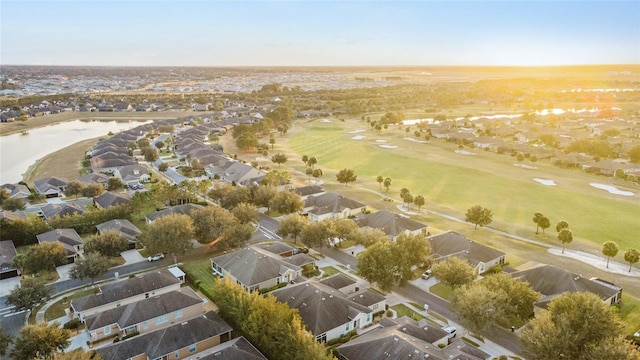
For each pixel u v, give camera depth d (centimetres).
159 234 9125
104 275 8812
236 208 11162
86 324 6775
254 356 5947
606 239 10762
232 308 6738
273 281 8338
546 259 9588
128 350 6072
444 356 5756
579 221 11962
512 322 7231
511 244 10419
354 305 7181
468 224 11781
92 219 11031
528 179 16262
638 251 10012
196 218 10388
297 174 17138
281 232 10312
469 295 6662
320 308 6912
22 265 8331
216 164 17688
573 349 5681
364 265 8031
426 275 8750
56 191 14062
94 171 16862
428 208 13088
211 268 9144
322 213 11869
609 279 8638
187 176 16875
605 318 5862
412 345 5797
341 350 6138
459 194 14500
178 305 7181
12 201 12406
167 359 6141
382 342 6003
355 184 15688
